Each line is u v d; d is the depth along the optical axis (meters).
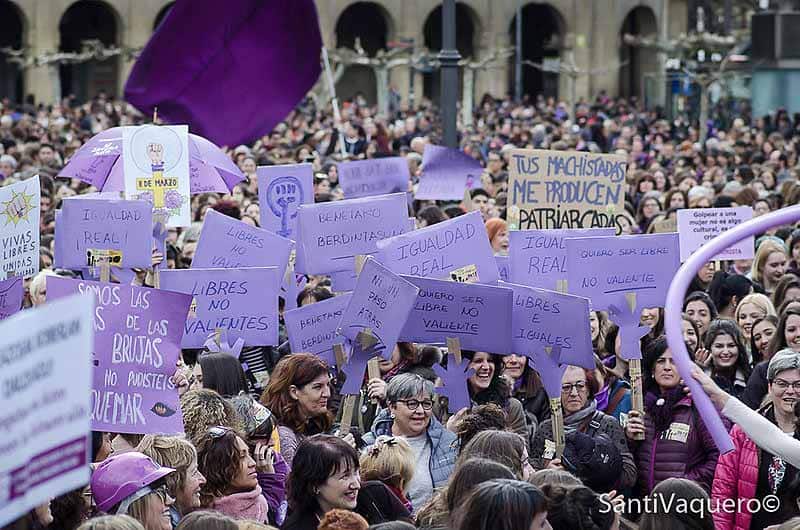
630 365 12.61
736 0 84.00
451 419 11.86
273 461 11.09
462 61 66.88
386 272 11.55
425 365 13.60
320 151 38.12
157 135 16.50
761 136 44.22
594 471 11.83
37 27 76.12
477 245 13.37
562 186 17.27
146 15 78.62
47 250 17.64
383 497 10.35
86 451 6.02
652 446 12.41
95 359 10.41
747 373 13.98
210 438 10.34
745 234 9.44
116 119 50.59
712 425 9.34
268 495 10.99
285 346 15.06
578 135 47.47
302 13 23.27
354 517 8.73
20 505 6.00
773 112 55.91
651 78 78.75
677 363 9.45
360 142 37.44
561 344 12.12
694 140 52.94
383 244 13.20
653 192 25.20
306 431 11.93
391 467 10.69
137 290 10.45
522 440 10.25
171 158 16.53
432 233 13.30
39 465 6.00
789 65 55.66
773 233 22.20
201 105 23.28
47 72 77.06
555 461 11.68
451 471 11.26
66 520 9.28
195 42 23.09
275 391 11.79
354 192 23.52
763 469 10.84
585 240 13.16
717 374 13.98
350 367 11.64
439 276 13.30
